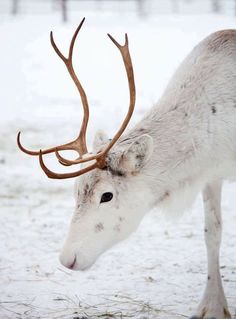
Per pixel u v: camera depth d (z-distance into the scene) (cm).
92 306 762
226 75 760
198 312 728
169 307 755
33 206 1221
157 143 729
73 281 846
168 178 730
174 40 3703
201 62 775
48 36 3975
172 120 743
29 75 3005
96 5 6844
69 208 1205
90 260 696
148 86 2688
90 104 2408
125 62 707
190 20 4706
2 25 4553
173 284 825
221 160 750
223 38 793
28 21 4819
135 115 2156
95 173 694
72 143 740
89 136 1836
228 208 1176
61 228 1078
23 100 2522
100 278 855
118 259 925
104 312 744
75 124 2055
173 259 919
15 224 1104
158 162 722
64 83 2828
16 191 1333
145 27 4300
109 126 1994
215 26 4256
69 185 1388
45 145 1767
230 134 744
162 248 967
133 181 707
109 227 704
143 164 698
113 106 2355
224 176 767
